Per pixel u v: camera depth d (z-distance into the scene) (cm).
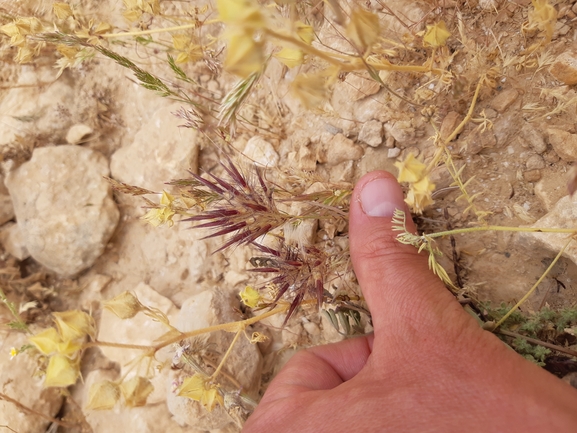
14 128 22
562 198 15
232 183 17
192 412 19
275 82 20
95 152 22
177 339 12
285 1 8
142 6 15
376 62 13
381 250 13
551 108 16
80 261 22
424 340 12
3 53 23
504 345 12
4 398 19
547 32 12
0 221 23
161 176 21
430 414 11
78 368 10
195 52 15
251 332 20
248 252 20
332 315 16
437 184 17
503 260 17
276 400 14
